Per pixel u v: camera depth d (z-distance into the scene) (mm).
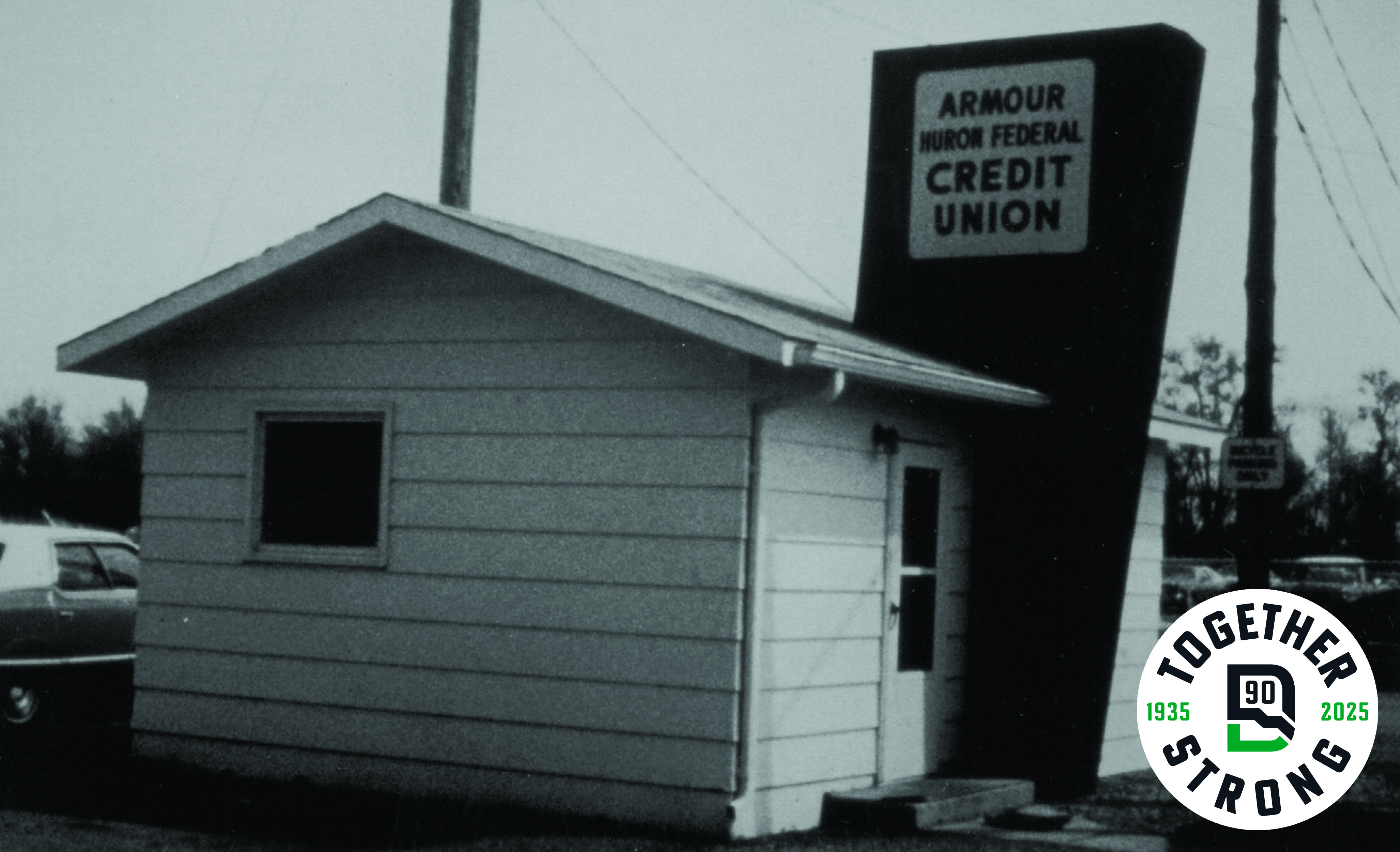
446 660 11383
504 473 11281
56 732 14828
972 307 13500
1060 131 13352
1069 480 12922
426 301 11680
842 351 10242
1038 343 13211
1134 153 13125
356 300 11945
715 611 10492
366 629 11703
